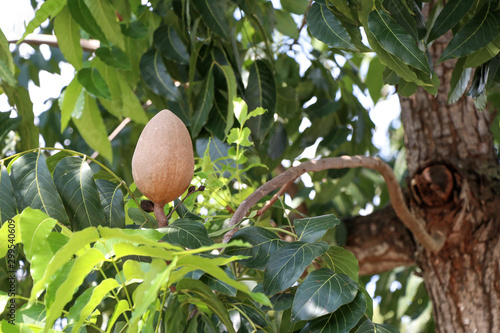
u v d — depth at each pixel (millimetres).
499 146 3537
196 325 1135
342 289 1213
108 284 1060
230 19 1946
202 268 1016
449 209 1954
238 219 1349
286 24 2592
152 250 1001
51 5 1740
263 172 2463
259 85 1943
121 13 1936
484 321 1884
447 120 2070
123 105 2307
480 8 1430
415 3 1465
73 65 2053
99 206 1262
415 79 1362
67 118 2266
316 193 3061
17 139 2811
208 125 1931
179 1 1938
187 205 1562
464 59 1514
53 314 1003
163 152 1161
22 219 1077
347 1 1399
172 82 1986
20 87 2041
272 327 1267
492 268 1916
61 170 1272
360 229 2250
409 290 3412
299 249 1256
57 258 979
